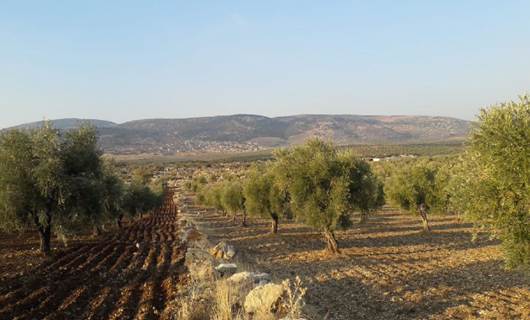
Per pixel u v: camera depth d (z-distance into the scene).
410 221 53.50
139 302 16.88
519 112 13.42
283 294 13.09
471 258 27.59
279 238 42.44
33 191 29.59
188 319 12.77
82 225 33.28
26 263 27.27
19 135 30.27
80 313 15.75
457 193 14.90
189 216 68.38
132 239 43.69
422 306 17.39
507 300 17.66
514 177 12.94
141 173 144.38
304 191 31.23
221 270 20.44
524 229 13.07
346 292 20.03
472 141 14.16
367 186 31.42
